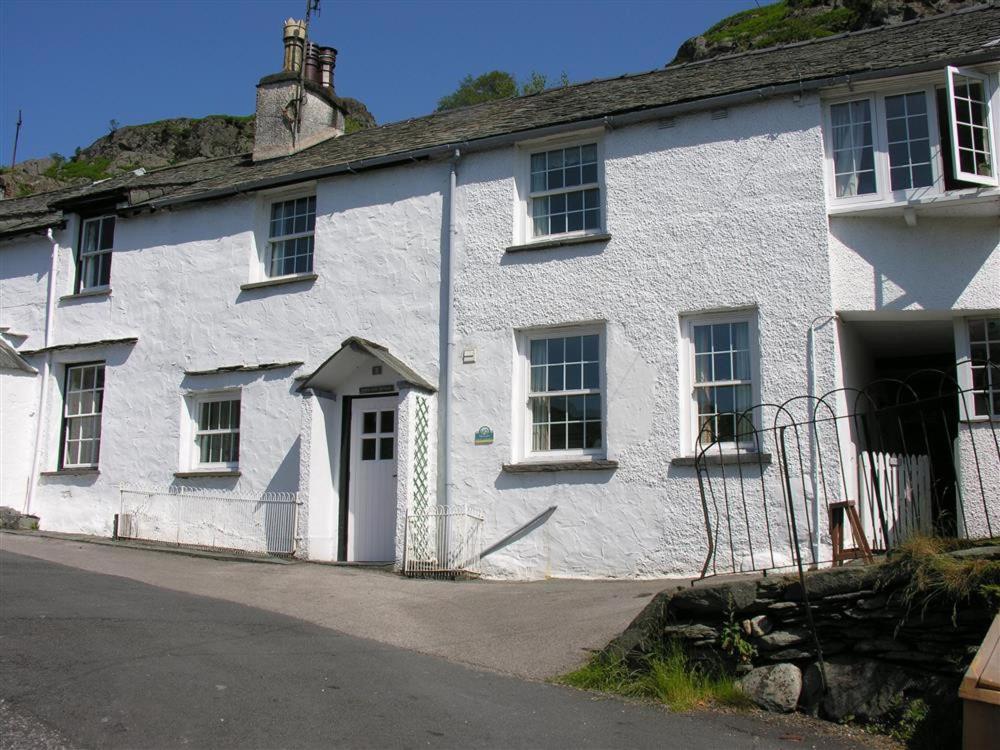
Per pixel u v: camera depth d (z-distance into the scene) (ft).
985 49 36.19
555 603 33.14
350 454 46.39
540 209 44.62
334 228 48.75
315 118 57.93
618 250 41.47
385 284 46.78
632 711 21.72
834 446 36.24
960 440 36.42
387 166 47.65
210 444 50.90
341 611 32.19
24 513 54.70
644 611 24.48
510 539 41.19
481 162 45.60
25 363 56.65
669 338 39.75
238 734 18.92
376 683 22.95
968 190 36.06
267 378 48.93
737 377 38.83
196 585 36.58
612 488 39.60
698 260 39.83
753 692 22.17
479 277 44.34
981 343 36.96
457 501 42.70
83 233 57.98
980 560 21.04
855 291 37.47
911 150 37.76
